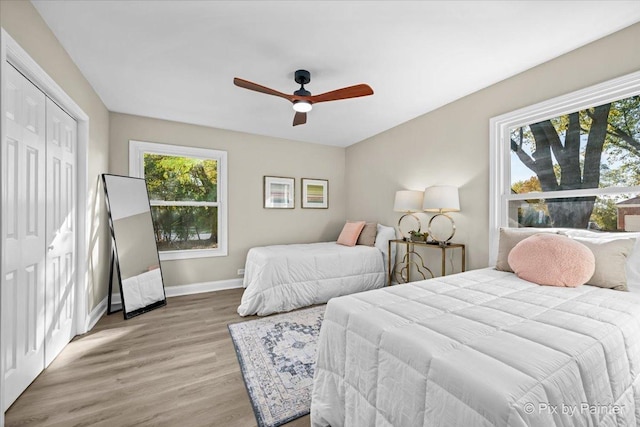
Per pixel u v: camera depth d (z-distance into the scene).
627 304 1.38
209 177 4.00
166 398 1.64
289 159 4.58
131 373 1.89
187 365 2.00
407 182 3.73
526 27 1.87
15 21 1.49
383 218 4.18
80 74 2.41
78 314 2.46
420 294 1.62
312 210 4.79
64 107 2.14
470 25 1.84
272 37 1.97
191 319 2.86
